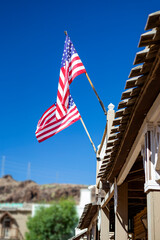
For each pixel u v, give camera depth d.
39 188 143.25
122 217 9.06
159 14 3.51
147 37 3.84
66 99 9.64
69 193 140.62
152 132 5.40
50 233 59.72
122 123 5.94
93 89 9.54
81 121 10.60
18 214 75.31
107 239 10.63
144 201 11.25
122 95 5.03
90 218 14.98
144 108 5.23
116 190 8.59
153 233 5.07
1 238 73.50
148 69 4.39
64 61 9.80
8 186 147.88
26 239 60.78
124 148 6.84
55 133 10.38
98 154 12.06
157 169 5.23
